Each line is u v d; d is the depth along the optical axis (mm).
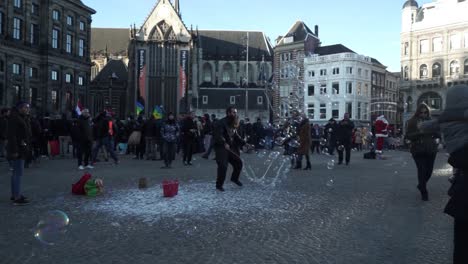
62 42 60719
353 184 13828
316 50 79562
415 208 9820
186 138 20531
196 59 90000
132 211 9250
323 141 28469
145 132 23703
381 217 8867
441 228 7957
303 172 17578
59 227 6066
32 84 56438
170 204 10078
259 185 13508
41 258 6055
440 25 61000
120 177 15188
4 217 8594
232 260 6035
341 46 77562
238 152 13156
